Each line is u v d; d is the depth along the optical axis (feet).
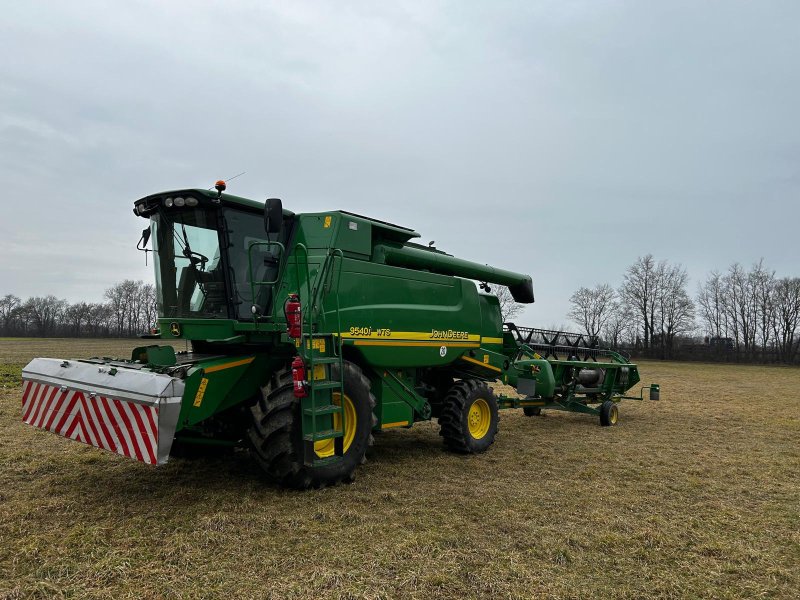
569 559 12.87
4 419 28.89
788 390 63.00
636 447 26.94
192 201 18.21
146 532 13.66
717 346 195.31
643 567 12.56
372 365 21.11
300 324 16.85
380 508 16.26
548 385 31.09
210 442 19.10
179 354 20.86
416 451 25.04
